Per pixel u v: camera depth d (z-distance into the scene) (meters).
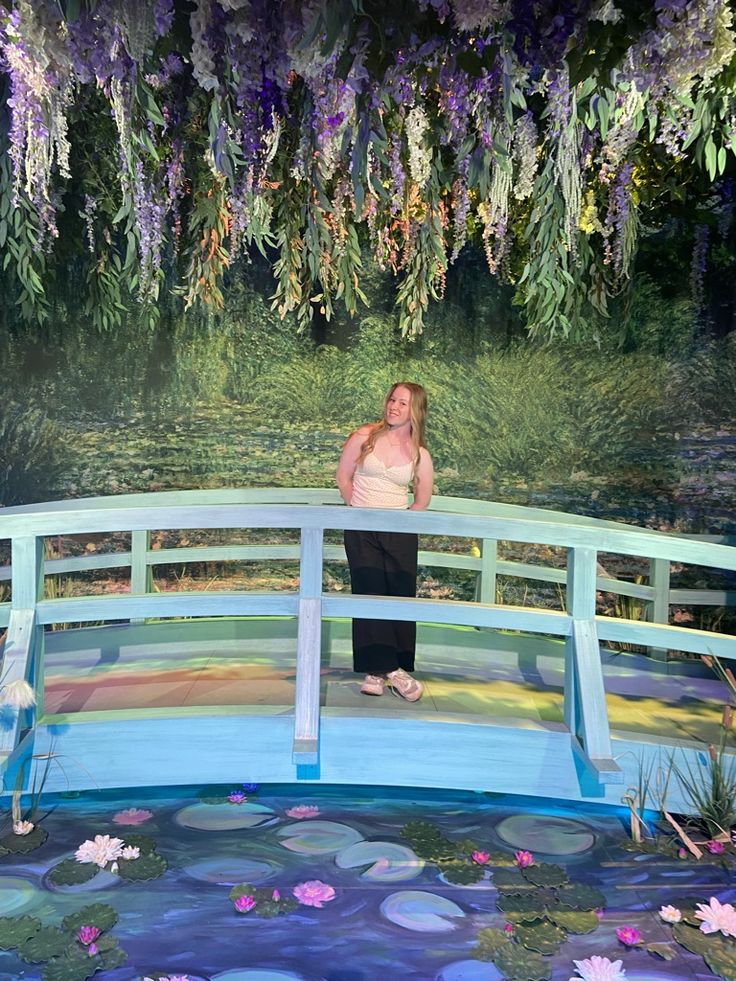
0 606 3.08
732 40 2.04
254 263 5.85
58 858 2.57
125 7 2.12
